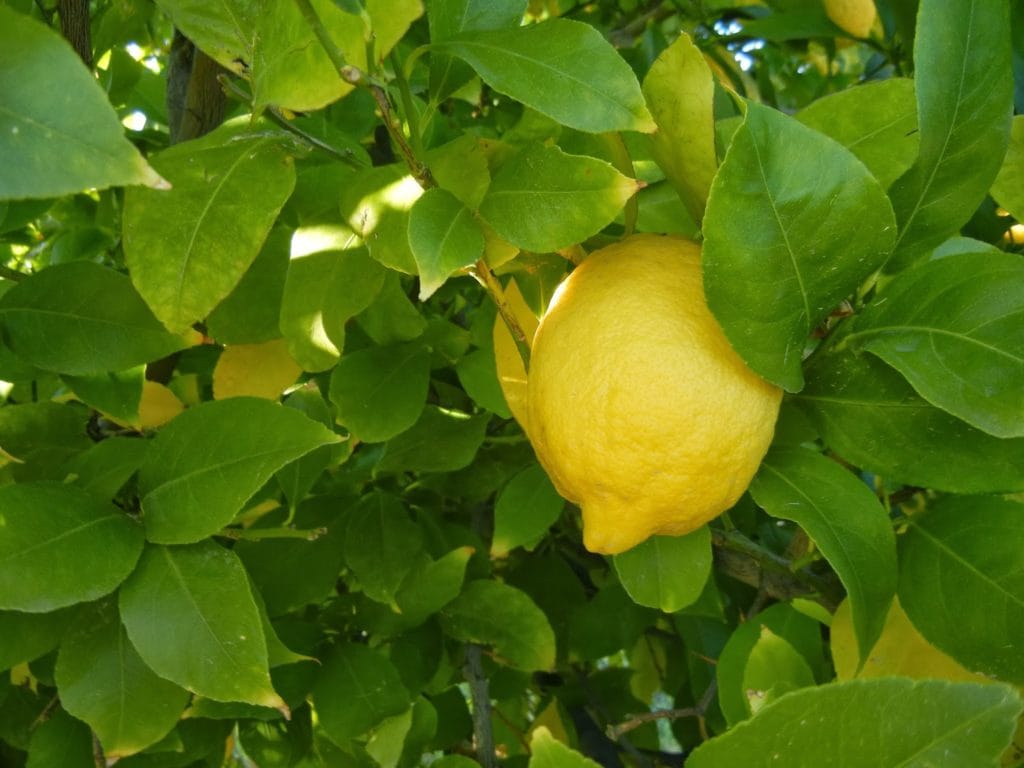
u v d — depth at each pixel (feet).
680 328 0.83
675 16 2.05
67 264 1.08
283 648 1.04
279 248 1.21
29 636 0.98
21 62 0.56
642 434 0.81
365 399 1.26
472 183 0.90
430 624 1.43
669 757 1.72
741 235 0.78
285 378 1.26
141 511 0.95
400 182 0.96
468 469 1.53
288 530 1.10
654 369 0.81
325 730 1.26
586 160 0.85
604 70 0.81
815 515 0.91
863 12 1.57
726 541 1.31
